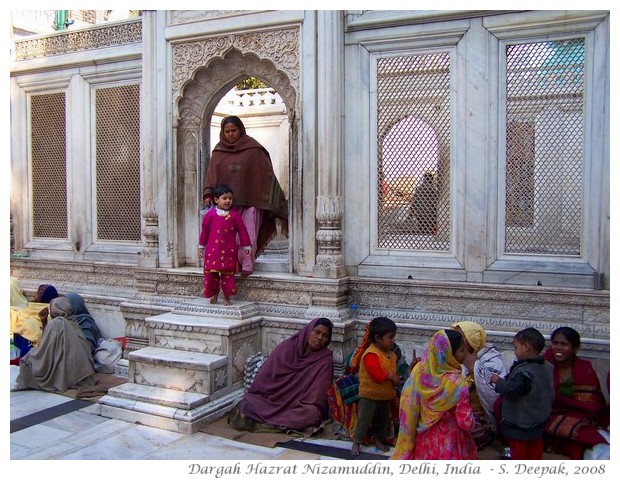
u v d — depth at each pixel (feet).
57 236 21.90
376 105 15.88
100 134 20.52
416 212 15.67
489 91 14.70
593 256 13.87
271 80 17.22
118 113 20.10
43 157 21.97
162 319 16.30
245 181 17.24
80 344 17.70
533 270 14.38
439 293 15.16
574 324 13.93
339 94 15.81
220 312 16.21
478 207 14.88
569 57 14.03
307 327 14.80
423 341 15.21
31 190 22.29
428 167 15.49
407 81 15.58
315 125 15.96
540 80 14.30
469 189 14.97
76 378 17.30
